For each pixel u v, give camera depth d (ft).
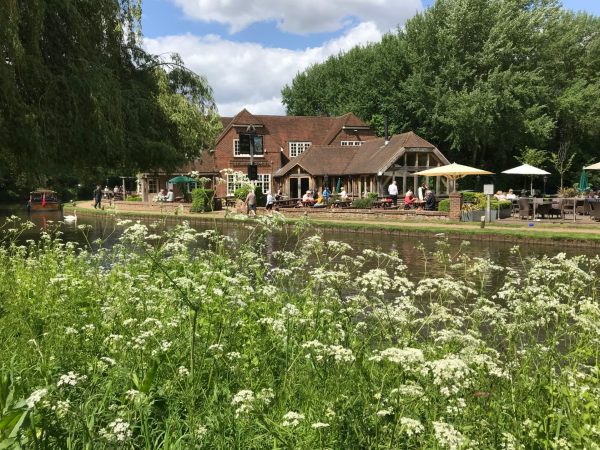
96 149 42.45
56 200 152.05
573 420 8.95
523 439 8.93
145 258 20.86
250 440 9.09
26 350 12.62
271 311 15.92
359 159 142.10
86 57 44.01
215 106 59.52
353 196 133.69
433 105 154.51
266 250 51.90
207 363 11.50
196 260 21.86
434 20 156.76
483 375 10.15
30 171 42.04
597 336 12.11
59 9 42.24
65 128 40.55
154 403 10.39
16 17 36.17
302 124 172.55
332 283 14.14
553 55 162.30
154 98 51.26
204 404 10.09
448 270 39.63
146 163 49.55
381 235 71.51
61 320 14.76
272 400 9.88
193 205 104.83
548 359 11.20
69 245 28.07
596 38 169.48
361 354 10.36
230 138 157.89
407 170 126.93
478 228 67.82
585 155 163.43
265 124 168.55
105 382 10.80
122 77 51.21
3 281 20.25
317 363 11.28
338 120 173.37
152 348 11.87
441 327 17.78
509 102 144.87
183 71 57.31
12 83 36.73
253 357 12.59
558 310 12.62
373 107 175.52
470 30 154.81
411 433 7.90
